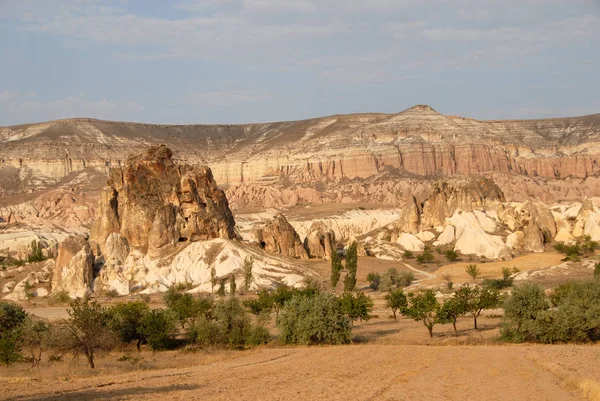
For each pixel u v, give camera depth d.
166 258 161.00
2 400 42.47
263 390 45.94
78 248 157.88
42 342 66.25
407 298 123.44
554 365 57.62
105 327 67.69
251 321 87.75
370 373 54.25
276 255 170.75
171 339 82.06
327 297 81.44
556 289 101.56
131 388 46.94
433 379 51.09
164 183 174.00
